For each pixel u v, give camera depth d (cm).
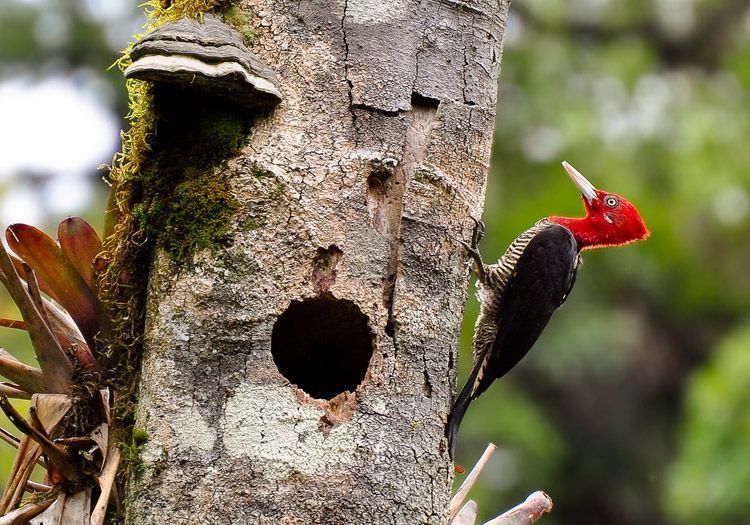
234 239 811
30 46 2139
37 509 827
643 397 2900
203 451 788
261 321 804
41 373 860
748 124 2658
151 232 834
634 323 2717
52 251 841
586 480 2903
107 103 2170
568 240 1189
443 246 856
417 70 862
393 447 812
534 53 2502
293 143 826
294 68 838
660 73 2759
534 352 2602
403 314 834
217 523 776
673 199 2570
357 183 830
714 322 2812
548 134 2439
